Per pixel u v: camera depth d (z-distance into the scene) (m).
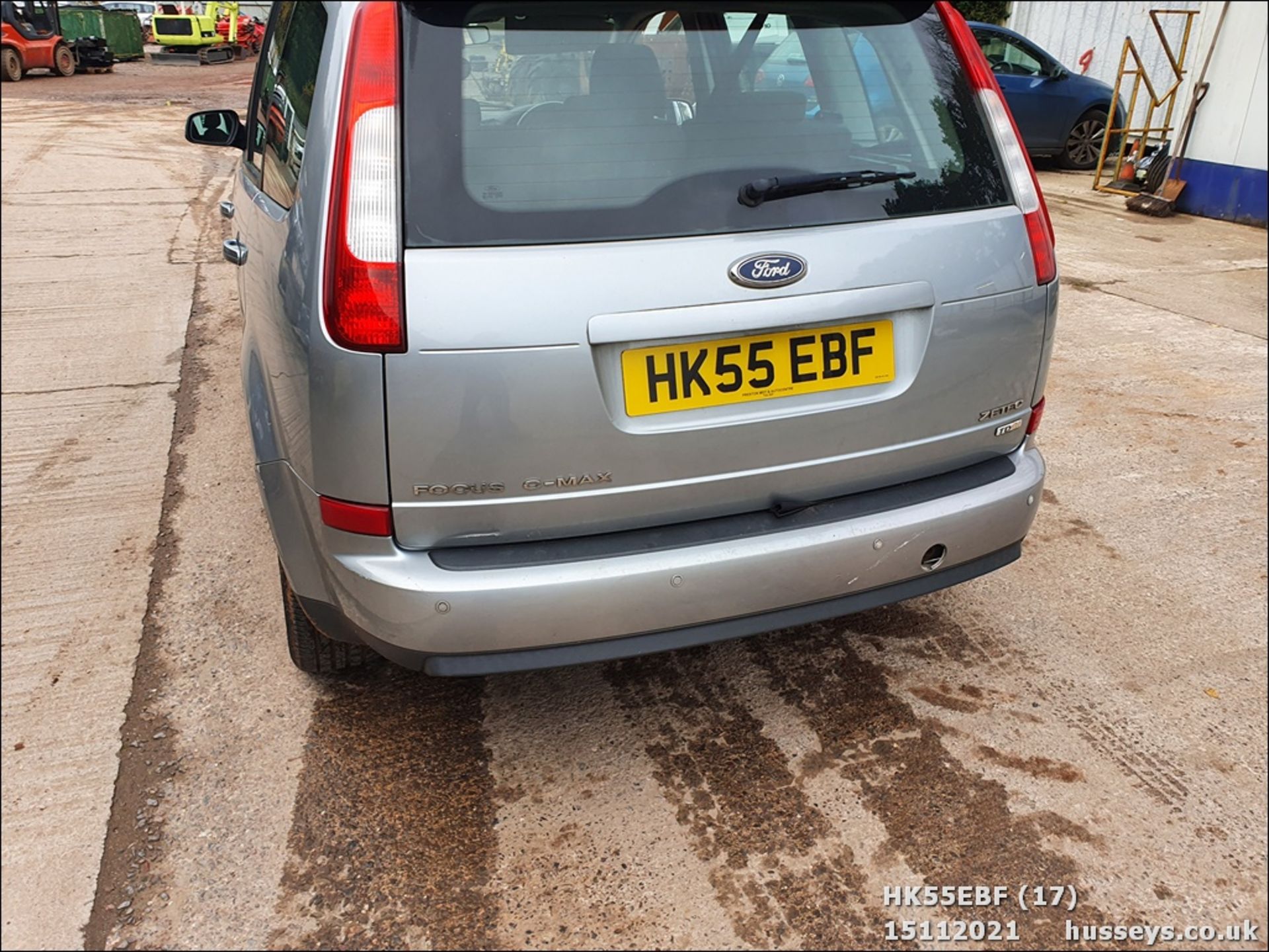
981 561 2.27
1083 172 10.97
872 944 1.87
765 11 2.02
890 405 2.04
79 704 2.48
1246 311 5.89
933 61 2.19
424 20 1.83
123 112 14.66
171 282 6.21
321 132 1.84
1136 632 2.83
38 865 2.01
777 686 2.58
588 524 1.91
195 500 3.53
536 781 2.25
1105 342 5.33
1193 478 3.79
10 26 19.81
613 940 1.87
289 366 1.87
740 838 2.10
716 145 1.92
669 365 1.85
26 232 7.41
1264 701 2.54
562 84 1.86
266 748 2.34
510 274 1.74
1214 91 8.41
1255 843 2.10
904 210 2.02
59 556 3.16
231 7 27.48
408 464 1.78
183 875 1.99
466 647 1.86
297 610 2.36
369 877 1.99
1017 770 2.29
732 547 1.94
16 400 4.43
